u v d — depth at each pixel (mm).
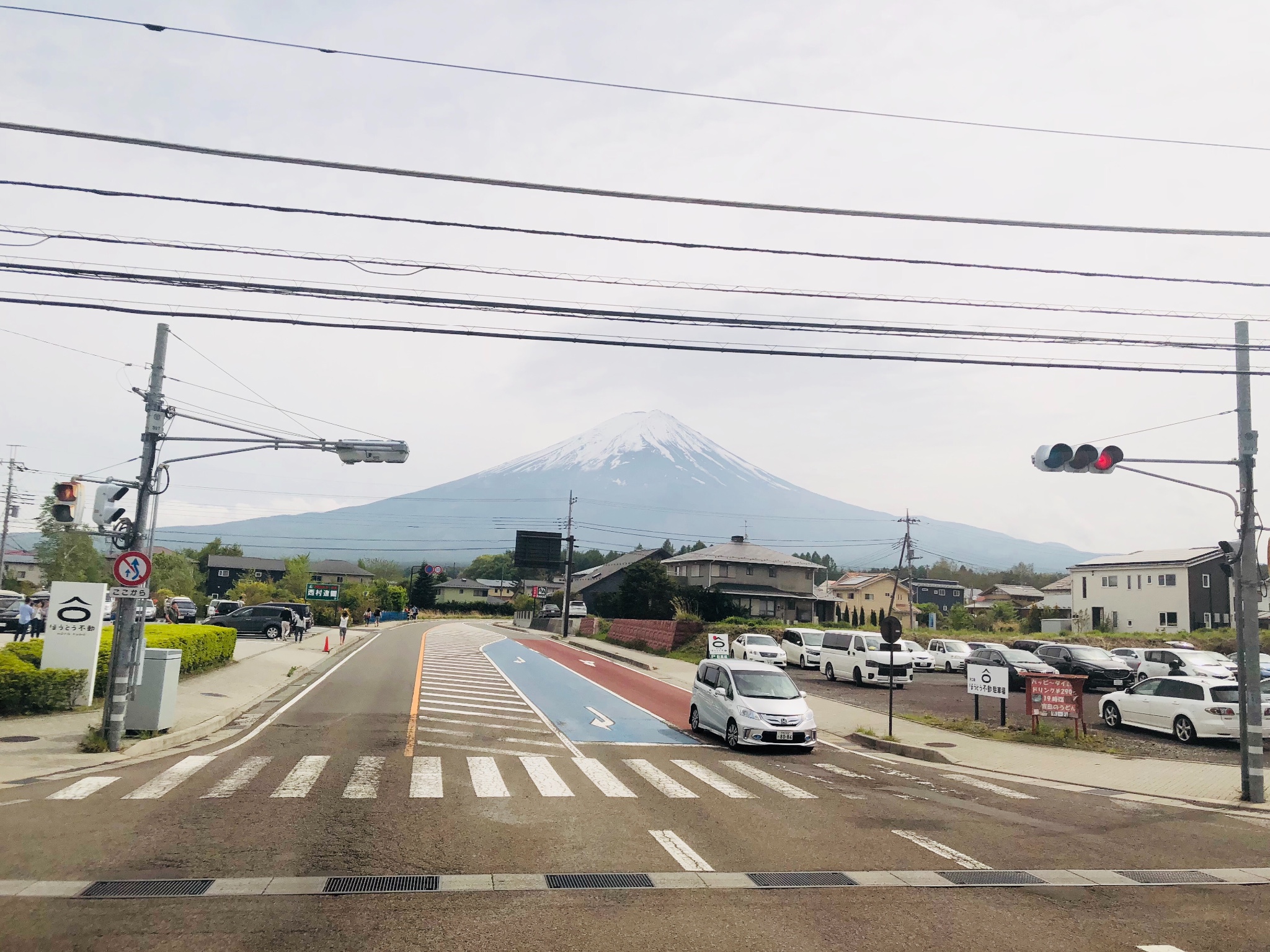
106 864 8312
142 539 15375
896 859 9633
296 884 7938
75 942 6328
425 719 20750
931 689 33031
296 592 87250
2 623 40031
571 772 14516
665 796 12797
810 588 74250
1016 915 7762
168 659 16516
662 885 8305
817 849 9945
